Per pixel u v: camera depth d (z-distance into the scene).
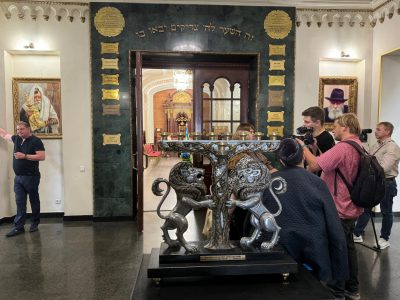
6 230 4.45
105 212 4.89
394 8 4.62
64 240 4.00
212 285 1.28
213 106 5.31
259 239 1.52
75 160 4.90
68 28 4.77
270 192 1.49
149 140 18.34
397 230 4.38
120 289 2.75
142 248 3.70
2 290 2.74
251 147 1.43
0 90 4.72
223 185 1.40
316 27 5.06
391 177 3.66
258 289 1.25
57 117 5.09
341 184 2.23
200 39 4.84
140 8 4.76
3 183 4.78
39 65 5.07
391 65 4.96
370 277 2.95
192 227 4.43
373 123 5.15
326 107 5.31
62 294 2.67
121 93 4.82
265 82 4.98
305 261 1.56
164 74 14.60
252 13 4.89
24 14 4.73
